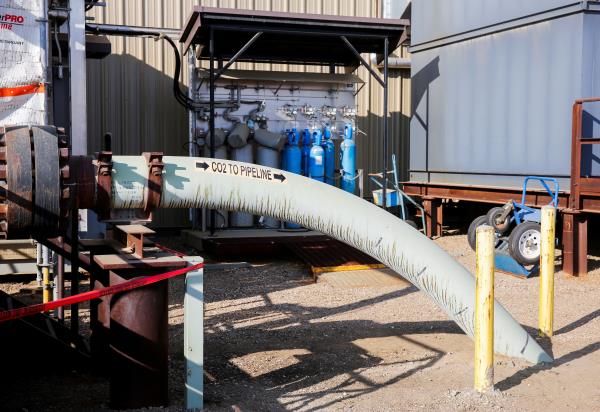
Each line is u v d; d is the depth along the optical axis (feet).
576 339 19.52
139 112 44.01
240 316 22.62
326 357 17.90
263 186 15.37
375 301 24.91
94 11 42.22
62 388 14.99
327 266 29.78
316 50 42.37
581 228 29.25
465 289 16.56
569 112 31.50
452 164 39.60
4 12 20.29
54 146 12.28
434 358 17.80
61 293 19.34
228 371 16.66
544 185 30.99
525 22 33.81
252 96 38.14
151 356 13.39
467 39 38.06
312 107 38.91
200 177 14.60
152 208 14.12
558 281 28.25
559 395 14.90
